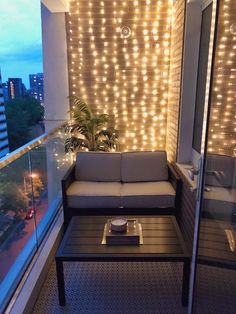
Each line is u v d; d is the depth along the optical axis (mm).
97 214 3084
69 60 4320
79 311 2037
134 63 4305
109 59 4301
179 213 3061
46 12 4164
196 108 3197
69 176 3293
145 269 2506
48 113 4477
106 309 2053
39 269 2307
